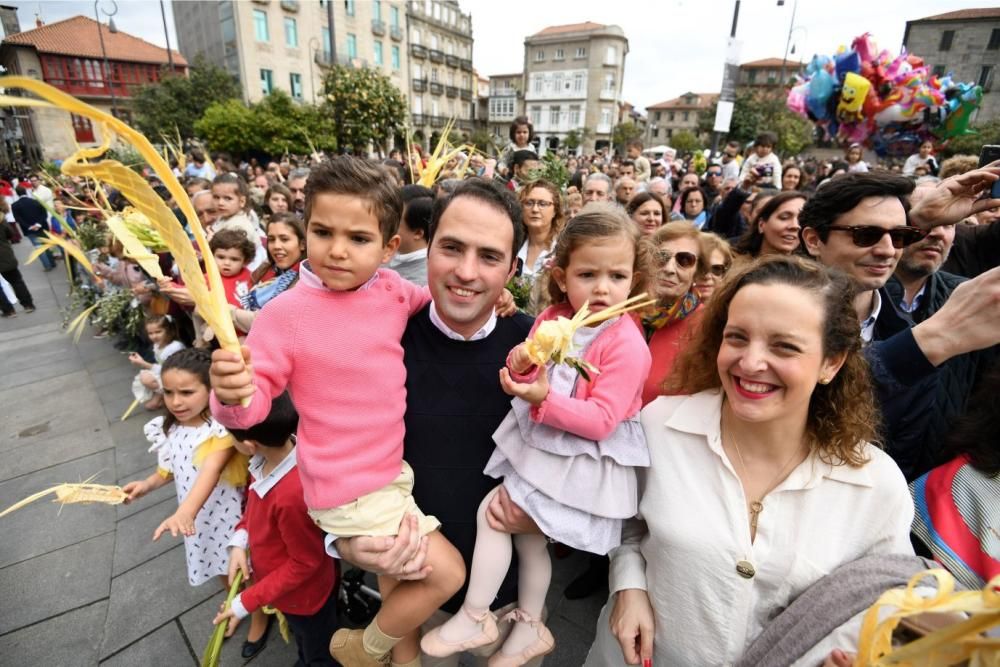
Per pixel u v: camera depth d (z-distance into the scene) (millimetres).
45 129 24172
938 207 1962
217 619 1846
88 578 2803
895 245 1854
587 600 2594
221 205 4383
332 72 15602
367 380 1292
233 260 3600
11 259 7836
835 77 9492
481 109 59719
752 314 1136
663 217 3793
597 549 1342
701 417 1356
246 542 2150
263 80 29969
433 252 1392
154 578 2793
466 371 1521
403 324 1451
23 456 4043
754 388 1160
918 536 1348
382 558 1275
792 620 1154
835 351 1145
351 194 1189
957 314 1312
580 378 1434
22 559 2945
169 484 3605
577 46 53656
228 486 2336
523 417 1407
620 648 1516
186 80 26641
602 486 1347
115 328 6027
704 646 1290
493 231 1338
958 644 810
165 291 2516
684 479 1330
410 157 4996
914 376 1393
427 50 43500
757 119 25109
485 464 1527
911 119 9250
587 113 54594
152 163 840
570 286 1479
